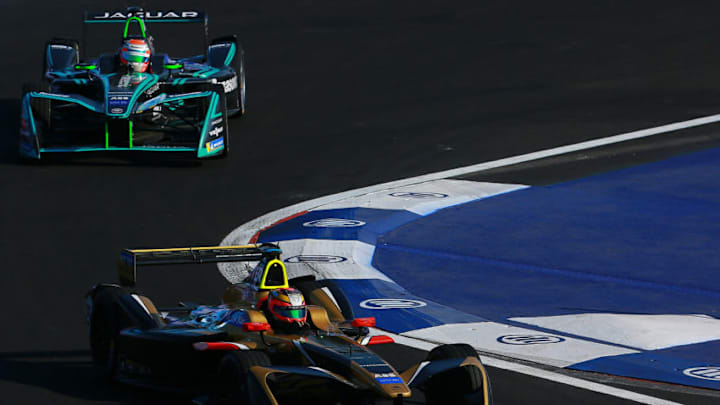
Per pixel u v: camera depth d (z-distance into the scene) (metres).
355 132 75.19
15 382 31.78
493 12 122.69
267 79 92.19
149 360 29.86
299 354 27.80
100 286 33.06
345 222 53.75
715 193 61.84
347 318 31.80
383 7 126.88
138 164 65.12
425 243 51.22
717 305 43.09
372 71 95.44
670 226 55.03
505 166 67.50
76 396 30.58
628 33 110.69
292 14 122.94
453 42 107.44
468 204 58.62
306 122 77.94
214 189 59.97
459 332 38.75
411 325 39.41
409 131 75.75
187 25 116.50
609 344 38.06
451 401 26.75
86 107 63.34
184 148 63.66
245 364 25.44
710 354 36.88
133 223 52.88
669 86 90.88
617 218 56.44
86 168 63.72
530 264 48.38
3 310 39.59
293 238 50.59
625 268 48.00
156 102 64.12
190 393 29.64
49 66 73.69
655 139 75.06
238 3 129.75
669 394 32.66
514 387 32.88
